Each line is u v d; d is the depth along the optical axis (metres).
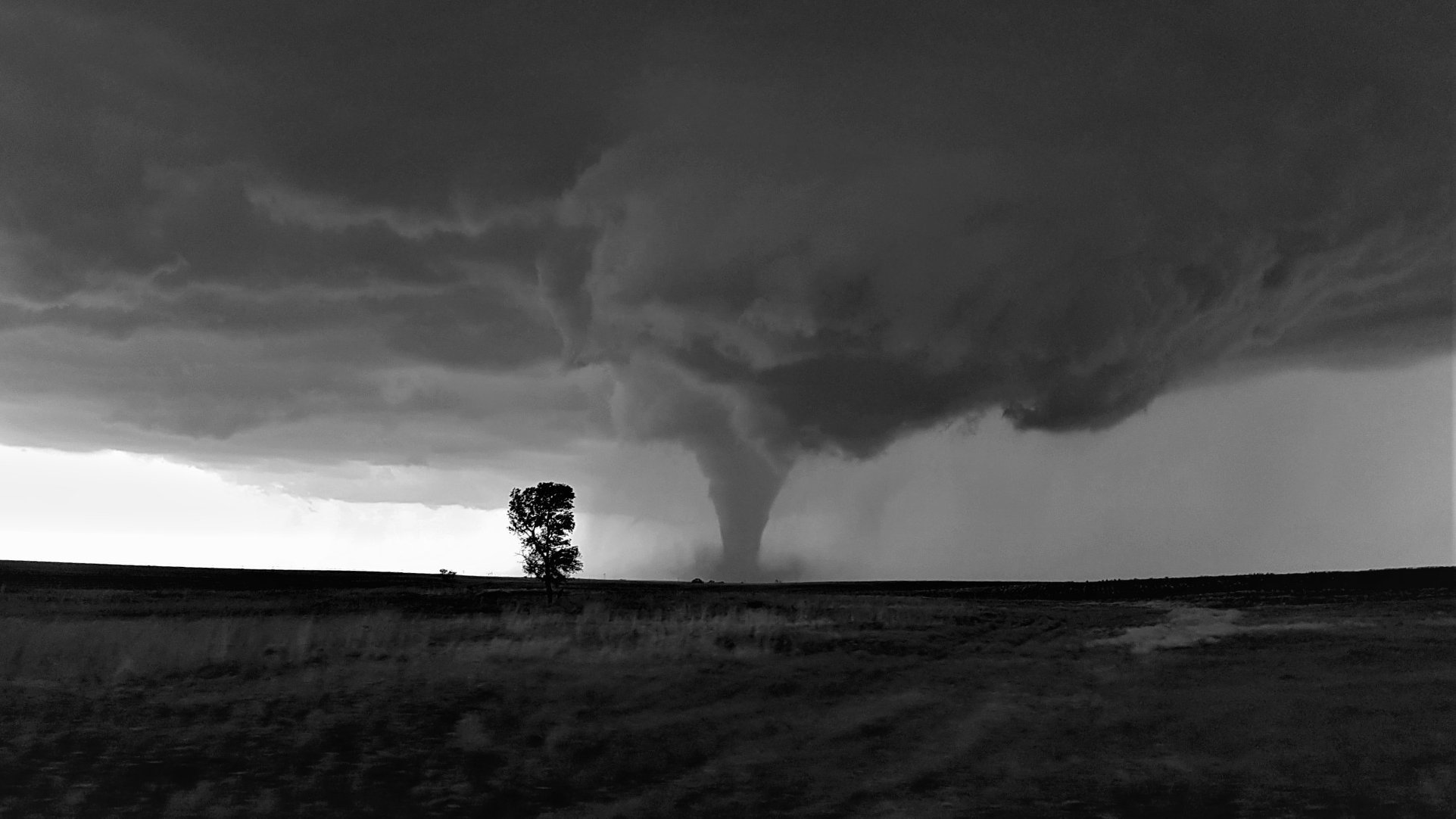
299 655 25.98
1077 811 12.93
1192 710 19.45
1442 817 12.20
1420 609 45.44
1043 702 20.77
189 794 13.20
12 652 24.12
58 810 12.27
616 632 32.84
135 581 88.56
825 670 25.06
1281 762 15.11
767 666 25.59
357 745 16.38
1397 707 19.22
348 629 31.98
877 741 17.39
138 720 17.47
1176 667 25.73
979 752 16.50
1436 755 15.34
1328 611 46.19
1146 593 74.50
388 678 22.53
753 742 17.42
